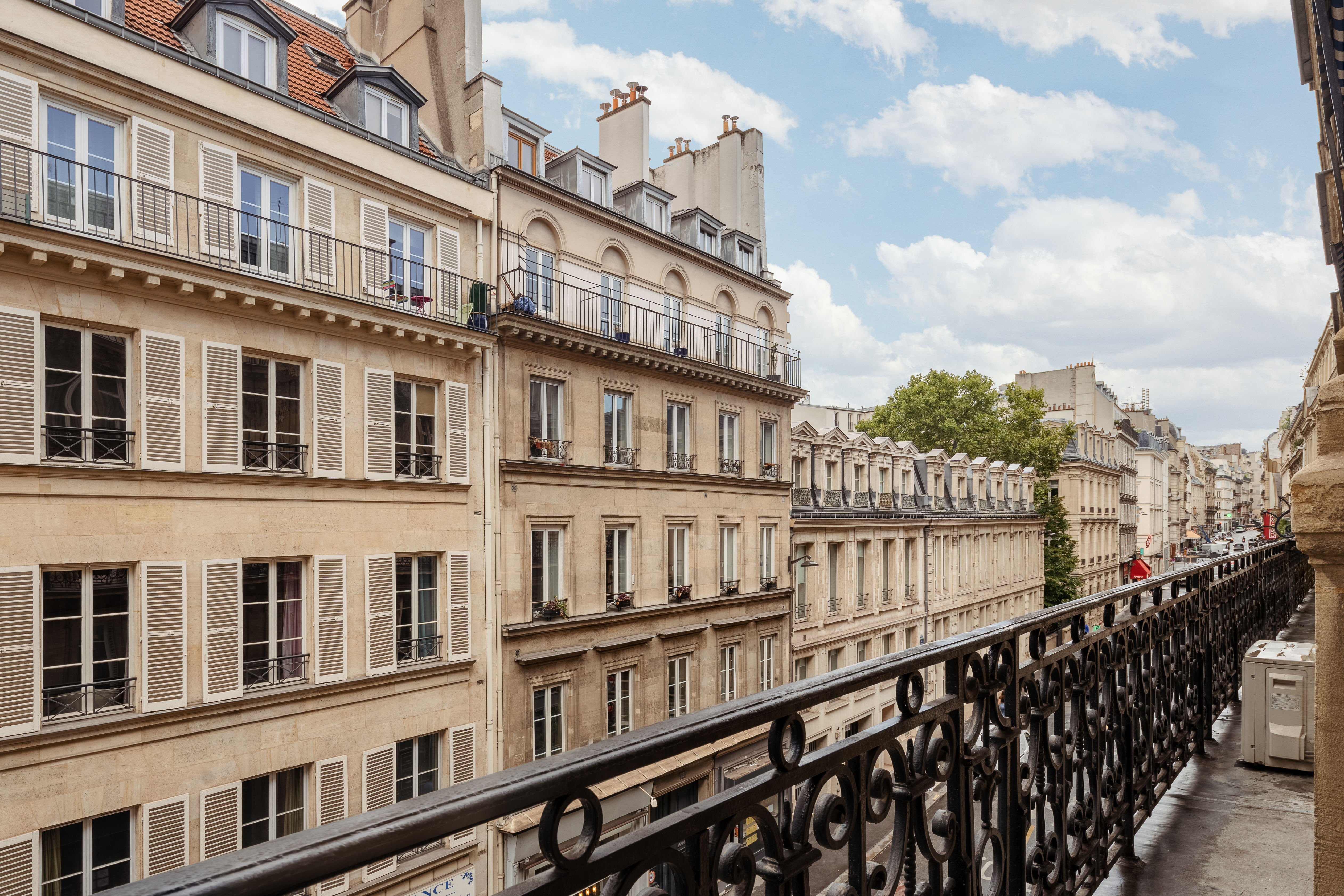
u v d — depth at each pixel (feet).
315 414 53.67
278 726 51.11
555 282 70.54
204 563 48.03
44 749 41.75
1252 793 16.89
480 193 66.54
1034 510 180.96
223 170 50.85
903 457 130.72
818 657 104.32
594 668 72.90
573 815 62.95
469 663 61.98
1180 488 383.65
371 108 61.87
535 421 70.03
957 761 8.32
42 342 42.80
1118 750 13.78
